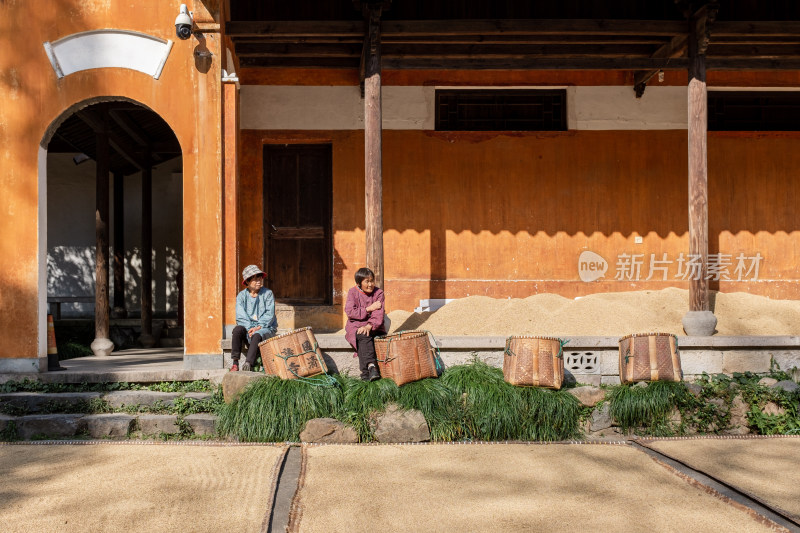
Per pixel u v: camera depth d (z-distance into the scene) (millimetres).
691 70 7660
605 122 9695
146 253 10852
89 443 5824
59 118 7105
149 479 4867
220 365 6977
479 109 9828
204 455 5477
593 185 9680
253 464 5234
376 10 7492
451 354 6910
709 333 7230
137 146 10898
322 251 9672
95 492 4594
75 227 13148
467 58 8188
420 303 9484
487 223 9609
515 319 7789
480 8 8766
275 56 8914
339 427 5910
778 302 8719
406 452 5633
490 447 5824
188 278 7023
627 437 6309
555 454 5605
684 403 6359
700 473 5047
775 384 6688
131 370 6938
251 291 6949
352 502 4438
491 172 9641
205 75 7121
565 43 8758
